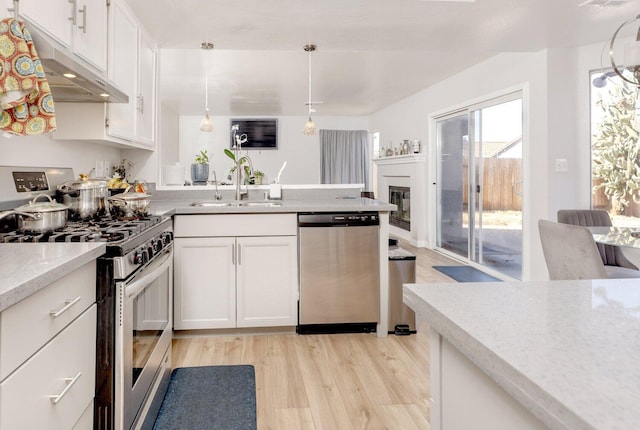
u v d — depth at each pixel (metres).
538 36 3.37
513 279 4.29
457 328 0.64
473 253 5.08
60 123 2.24
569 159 3.77
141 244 1.64
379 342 2.81
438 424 0.79
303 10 2.75
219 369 2.39
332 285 2.85
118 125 2.42
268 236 2.83
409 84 5.98
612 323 0.65
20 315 0.88
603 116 3.67
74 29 1.78
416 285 0.90
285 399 2.06
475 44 3.53
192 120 8.93
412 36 3.29
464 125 5.32
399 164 7.06
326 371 2.37
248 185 3.62
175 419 1.88
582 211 3.29
